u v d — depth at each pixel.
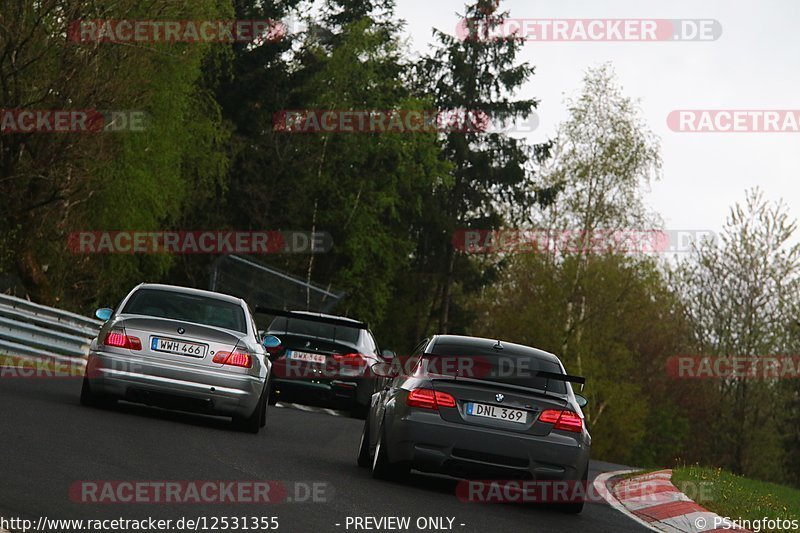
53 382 68.56
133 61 121.62
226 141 178.62
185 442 46.53
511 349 44.22
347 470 45.00
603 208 199.38
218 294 58.31
